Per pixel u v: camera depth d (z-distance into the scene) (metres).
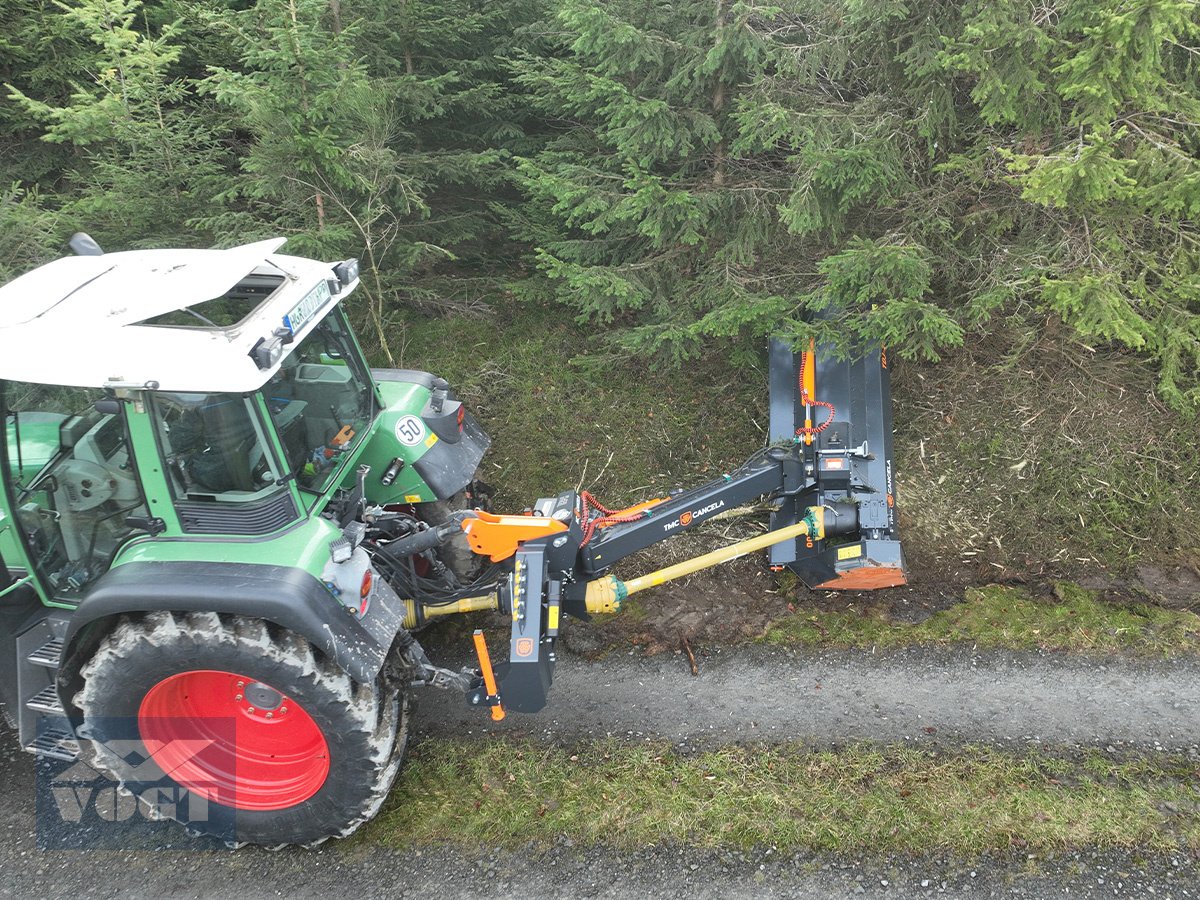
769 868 3.60
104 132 6.32
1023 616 5.04
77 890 3.59
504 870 3.64
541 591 3.90
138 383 3.12
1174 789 3.90
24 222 5.83
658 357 7.09
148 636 3.32
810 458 4.89
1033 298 6.21
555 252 6.94
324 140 5.78
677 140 5.98
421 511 4.82
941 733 4.26
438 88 7.04
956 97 5.67
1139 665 4.66
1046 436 6.23
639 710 4.46
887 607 5.17
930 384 6.67
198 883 3.63
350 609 3.44
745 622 5.07
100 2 5.98
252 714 3.76
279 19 5.75
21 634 3.74
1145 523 5.71
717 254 6.16
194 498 3.44
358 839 3.80
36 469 3.51
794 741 4.23
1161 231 5.38
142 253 4.07
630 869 3.62
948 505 5.93
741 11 5.43
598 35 5.65
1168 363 5.16
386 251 6.95
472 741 4.28
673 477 6.32
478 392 7.01
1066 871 3.55
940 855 3.63
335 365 4.21
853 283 5.29
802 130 5.35
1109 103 4.47
